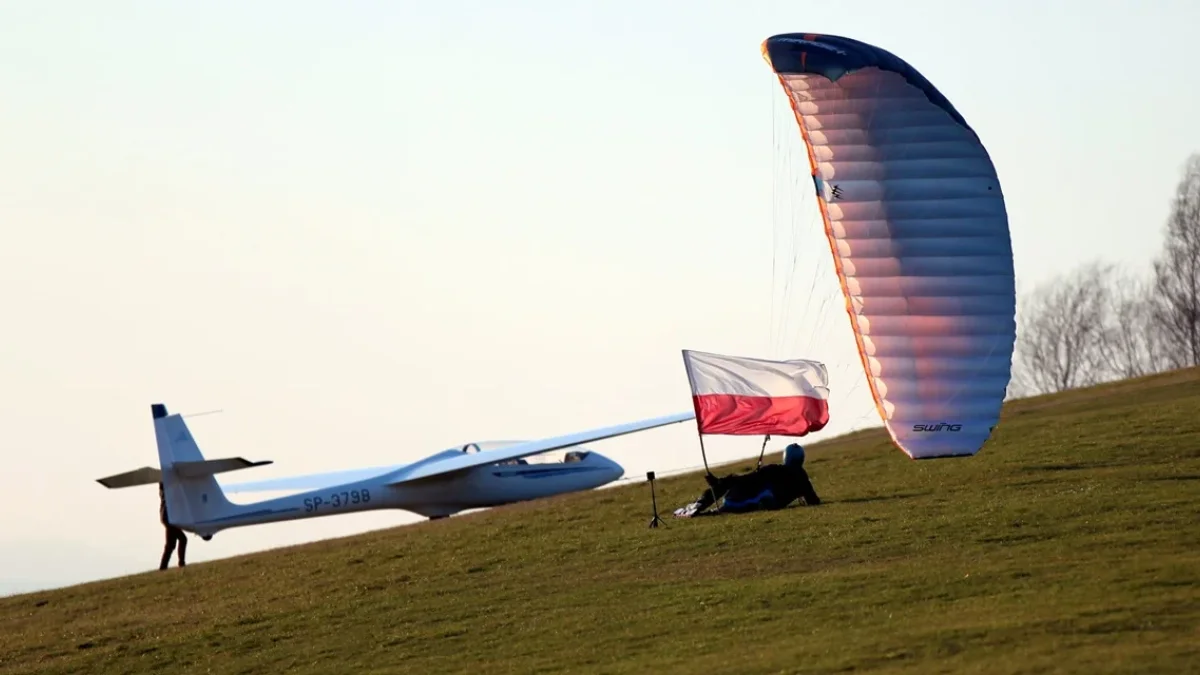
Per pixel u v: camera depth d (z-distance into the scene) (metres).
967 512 107.50
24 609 131.50
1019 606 76.69
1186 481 111.50
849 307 117.94
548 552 117.69
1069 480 118.00
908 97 115.88
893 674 67.12
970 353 116.50
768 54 116.75
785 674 70.19
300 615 109.75
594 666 80.12
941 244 116.44
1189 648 64.12
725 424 121.06
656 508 129.25
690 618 87.81
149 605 125.62
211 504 171.75
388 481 190.75
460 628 96.88
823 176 117.50
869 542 102.12
